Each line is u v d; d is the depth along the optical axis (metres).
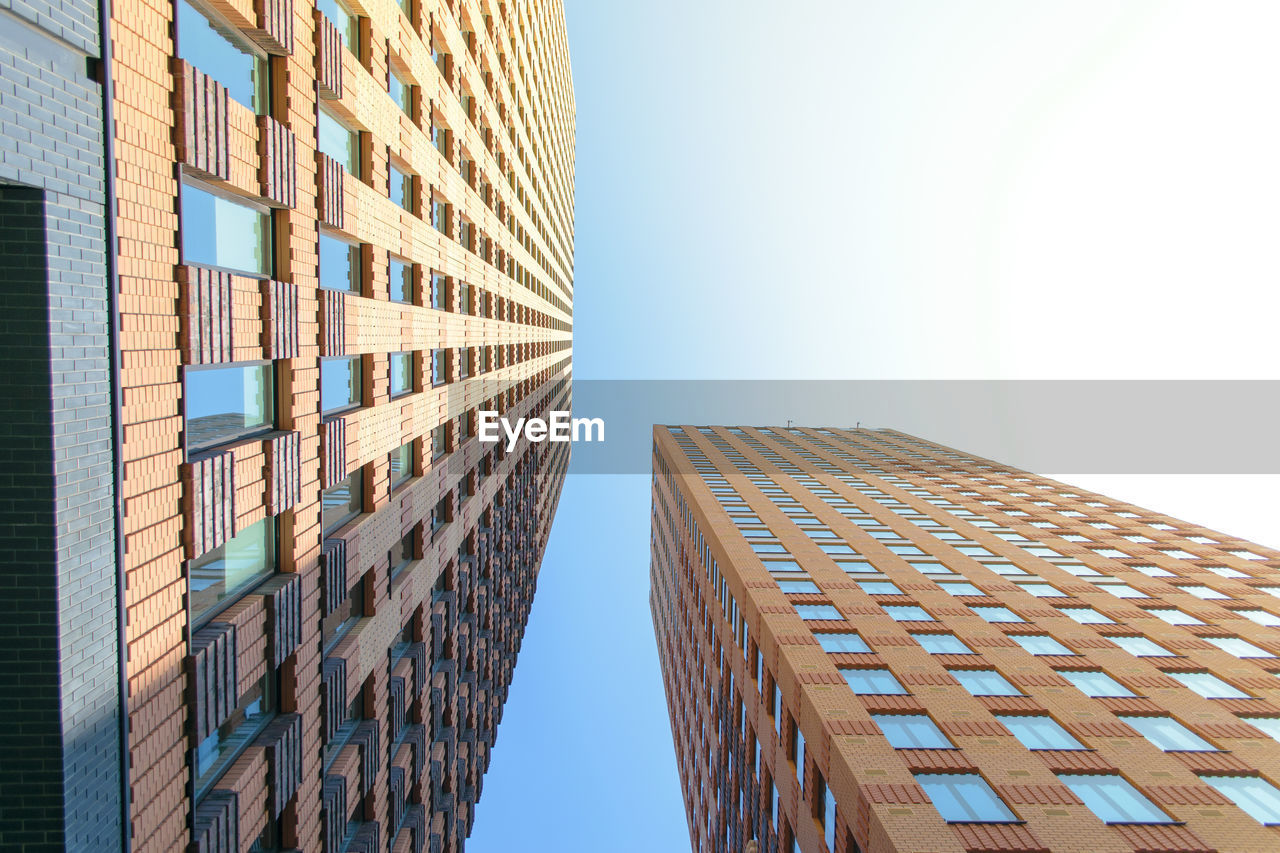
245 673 9.46
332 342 12.05
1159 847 11.84
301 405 10.99
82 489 6.54
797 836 17.30
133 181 7.13
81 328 6.49
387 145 14.95
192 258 8.54
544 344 50.22
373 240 14.06
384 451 15.07
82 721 6.55
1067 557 28.12
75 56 6.43
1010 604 22.22
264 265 10.41
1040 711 15.99
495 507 31.20
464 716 25.64
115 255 6.84
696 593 37.09
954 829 12.05
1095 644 19.66
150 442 7.46
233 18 9.11
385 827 16.11
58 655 6.28
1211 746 15.07
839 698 16.38
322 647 11.92
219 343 8.67
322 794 12.14
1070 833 12.07
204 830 8.41
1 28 5.67
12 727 6.25
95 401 6.67
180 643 8.06
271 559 10.84
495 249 28.55
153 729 7.60
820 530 30.28
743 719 24.52
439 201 20.44
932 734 15.13
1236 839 12.07
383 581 15.29
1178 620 22.00
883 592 23.20
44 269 6.10
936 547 27.95
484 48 25.23
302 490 11.07
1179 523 35.50
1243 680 17.88
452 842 23.38
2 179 5.69
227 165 8.72
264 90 10.28
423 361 18.08
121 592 7.05
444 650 22.91
